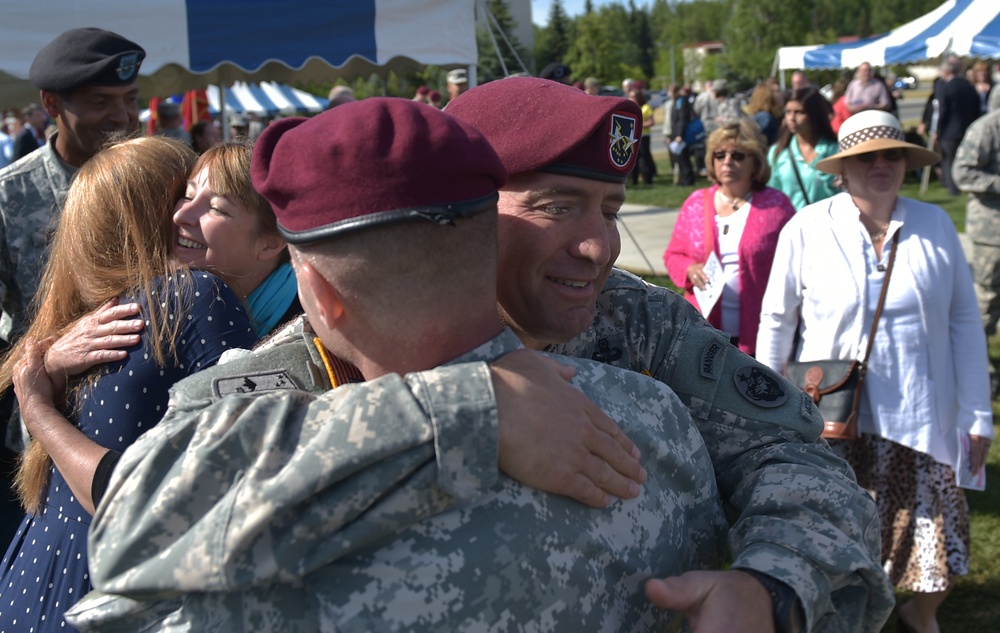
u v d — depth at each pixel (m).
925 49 10.38
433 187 0.98
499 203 1.29
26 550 1.79
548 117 1.25
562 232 1.27
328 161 0.98
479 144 1.02
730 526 1.30
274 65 6.50
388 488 0.94
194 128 7.17
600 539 1.04
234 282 2.12
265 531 0.92
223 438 0.98
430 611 0.93
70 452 1.68
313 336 1.25
